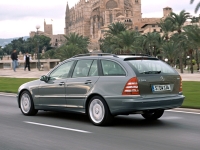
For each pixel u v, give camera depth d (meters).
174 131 8.97
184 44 64.94
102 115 9.67
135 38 68.88
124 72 9.48
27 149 7.18
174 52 70.06
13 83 26.55
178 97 9.86
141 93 9.29
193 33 52.69
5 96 18.66
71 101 10.47
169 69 10.10
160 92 9.59
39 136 8.44
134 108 9.19
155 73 9.62
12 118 11.25
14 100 16.66
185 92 18.03
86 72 10.32
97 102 9.81
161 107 9.49
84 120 10.77
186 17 71.75
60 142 7.77
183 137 8.23
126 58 9.76
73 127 9.61
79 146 7.38
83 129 9.31
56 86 10.86
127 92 9.25
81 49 84.56
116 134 8.62
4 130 9.23
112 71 9.75
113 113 9.51
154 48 88.38
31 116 11.66
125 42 67.81
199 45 53.28
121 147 7.26
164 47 71.06
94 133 8.77
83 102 10.13
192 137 8.23
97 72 10.05
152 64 9.92
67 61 11.02
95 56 10.35
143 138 8.13
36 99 11.48
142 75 9.38
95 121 9.86
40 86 11.36
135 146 7.34
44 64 55.97
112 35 80.12
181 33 65.75
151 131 8.98
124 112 9.37
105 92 9.60
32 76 33.50
